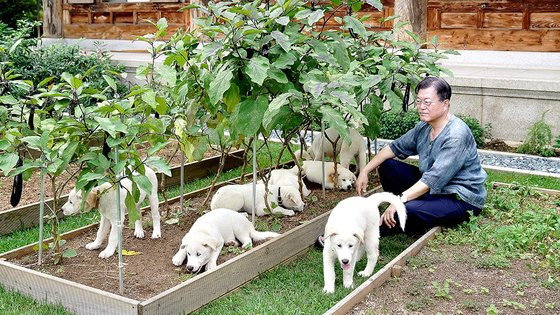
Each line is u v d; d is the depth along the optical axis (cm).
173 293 391
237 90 487
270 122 474
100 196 469
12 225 559
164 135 470
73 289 403
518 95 918
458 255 469
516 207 573
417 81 586
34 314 401
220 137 533
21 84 451
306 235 518
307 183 677
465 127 516
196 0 1309
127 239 519
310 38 503
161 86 564
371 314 379
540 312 383
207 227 469
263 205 569
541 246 471
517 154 866
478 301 397
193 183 710
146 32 1477
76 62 1160
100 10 1524
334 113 454
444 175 505
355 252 436
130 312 379
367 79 542
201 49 549
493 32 1127
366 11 1259
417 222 515
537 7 1089
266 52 478
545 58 1081
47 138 412
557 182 714
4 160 402
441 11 1160
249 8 473
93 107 424
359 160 695
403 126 937
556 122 898
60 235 490
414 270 443
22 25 1201
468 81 944
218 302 421
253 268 457
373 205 470
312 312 406
